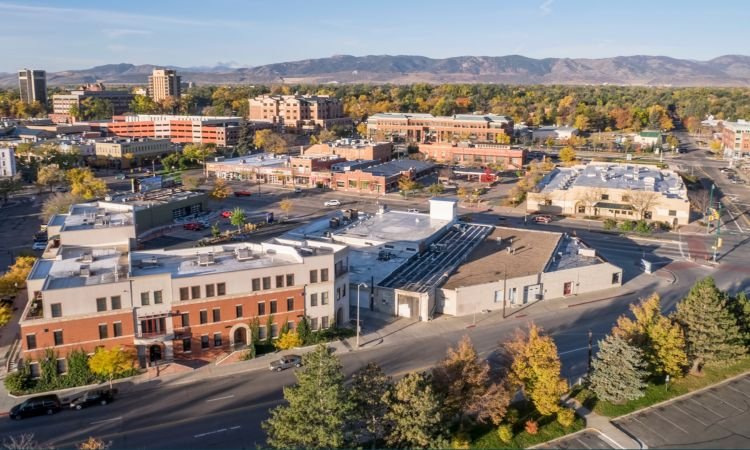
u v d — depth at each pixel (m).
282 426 50.34
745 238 137.12
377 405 53.75
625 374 62.84
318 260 80.25
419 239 113.69
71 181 184.62
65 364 69.31
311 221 153.12
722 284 104.94
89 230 92.88
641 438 57.78
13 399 66.06
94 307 70.00
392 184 196.00
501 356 67.06
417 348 78.94
